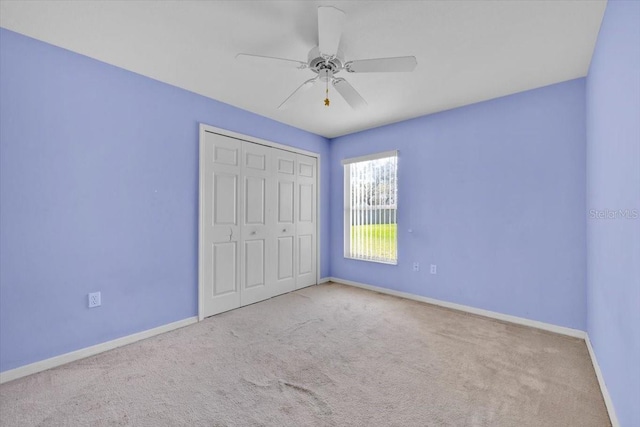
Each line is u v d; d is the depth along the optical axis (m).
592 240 2.19
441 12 1.72
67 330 2.13
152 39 2.02
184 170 2.83
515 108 2.86
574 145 2.54
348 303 3.46
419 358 2.16
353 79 2.57
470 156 3.15
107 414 1.57
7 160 1.89
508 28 1.87
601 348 1.84
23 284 1.95
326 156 4.50
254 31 1.93
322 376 1.93
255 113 3.47
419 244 3.56
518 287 2.84
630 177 1.27
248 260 3.42
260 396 1.73
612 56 1.54
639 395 1.16
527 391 1.76
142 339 2.50
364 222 4.19
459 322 2.86
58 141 2.09
